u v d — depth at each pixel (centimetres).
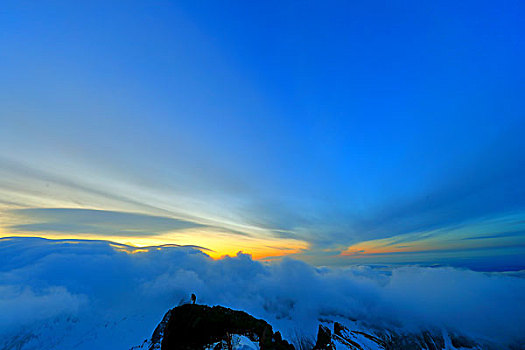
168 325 9600
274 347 8362
